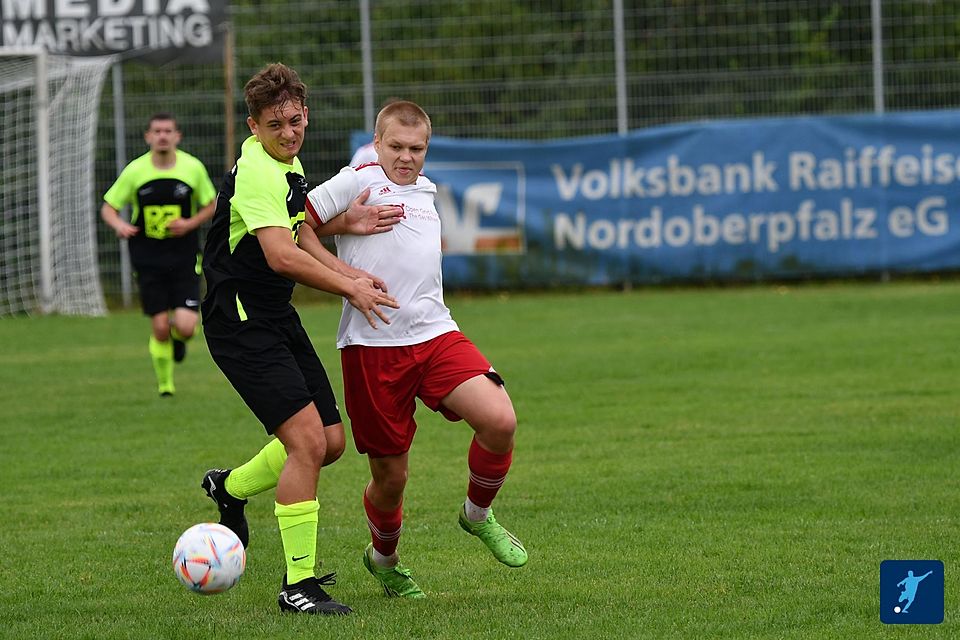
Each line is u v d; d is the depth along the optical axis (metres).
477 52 54.53
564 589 15.20
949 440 23.92
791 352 36.28
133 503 20.56
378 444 15.00
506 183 54.12
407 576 15.32
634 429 25.86
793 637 13.02
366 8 53.38
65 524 19.25
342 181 15.08
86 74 51.84
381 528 15.10
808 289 54.66
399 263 15.00
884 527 17.78
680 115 54.31
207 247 15.30
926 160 53.50
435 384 14.89
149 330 46.84
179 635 13.52
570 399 29.58
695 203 54.06
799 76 54.00
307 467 14.64
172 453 24.62
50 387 33.41
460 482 21.64
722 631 13.27
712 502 19.61
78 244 52.78
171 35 53.38
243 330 14.84
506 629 13.46
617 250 54.28
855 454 22.91
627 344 39.09
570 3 54.44
